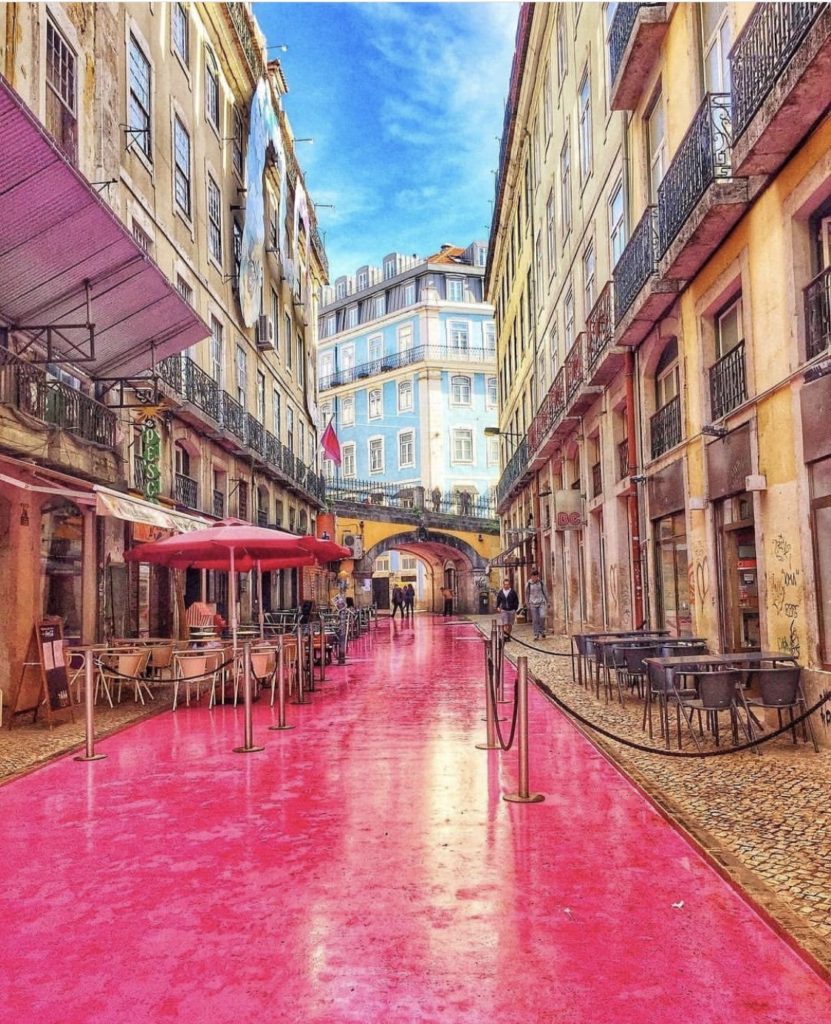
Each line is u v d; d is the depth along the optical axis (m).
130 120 14.59
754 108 7.33
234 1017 2.75
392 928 3.42
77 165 12.25
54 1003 2.88
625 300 12.67
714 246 9.47
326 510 36.25
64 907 3.74
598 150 15.92
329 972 3.05
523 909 3.59
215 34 20.36
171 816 5.19
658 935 3.31
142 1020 2.75
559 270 20.84
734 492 9.04
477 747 7.25
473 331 53.53
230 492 20.30
